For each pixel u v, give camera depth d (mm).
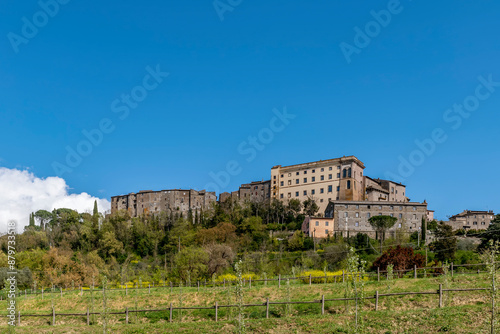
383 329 30156
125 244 133375
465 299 35250
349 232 134375
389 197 168750
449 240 76500
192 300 45312
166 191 196000
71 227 140250
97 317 40438
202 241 126062
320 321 32594
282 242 126125
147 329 33969
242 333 25812
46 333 34125
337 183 157250
